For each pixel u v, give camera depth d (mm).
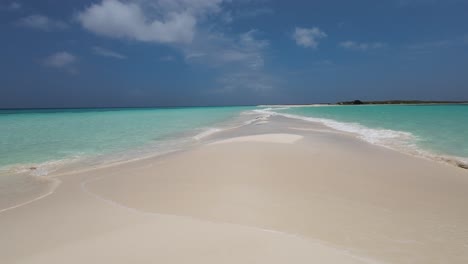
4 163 9781
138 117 40719
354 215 5168
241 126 23578
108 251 3680
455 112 40281
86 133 18656
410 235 4488
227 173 7648
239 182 6891
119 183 7164
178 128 22719
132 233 4203
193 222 4570
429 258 3898
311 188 6531
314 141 13156
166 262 3375
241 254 3535
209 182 6961
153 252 3615
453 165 8750
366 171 7969
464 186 6758
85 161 10109
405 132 16844
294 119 33062
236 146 11422
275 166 8305
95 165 9492
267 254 3541
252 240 3920
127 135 17688
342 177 7371
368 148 11594
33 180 7680
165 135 17766
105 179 7613
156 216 4895
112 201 5844
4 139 15453
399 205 5629
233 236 4039
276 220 4934
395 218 5059
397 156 10000
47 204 5734
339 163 8812
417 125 20812
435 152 10703
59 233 4332
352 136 15391
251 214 5145
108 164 9625
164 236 4066
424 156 10039
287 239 4000
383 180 7172
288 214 5168
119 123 27875
